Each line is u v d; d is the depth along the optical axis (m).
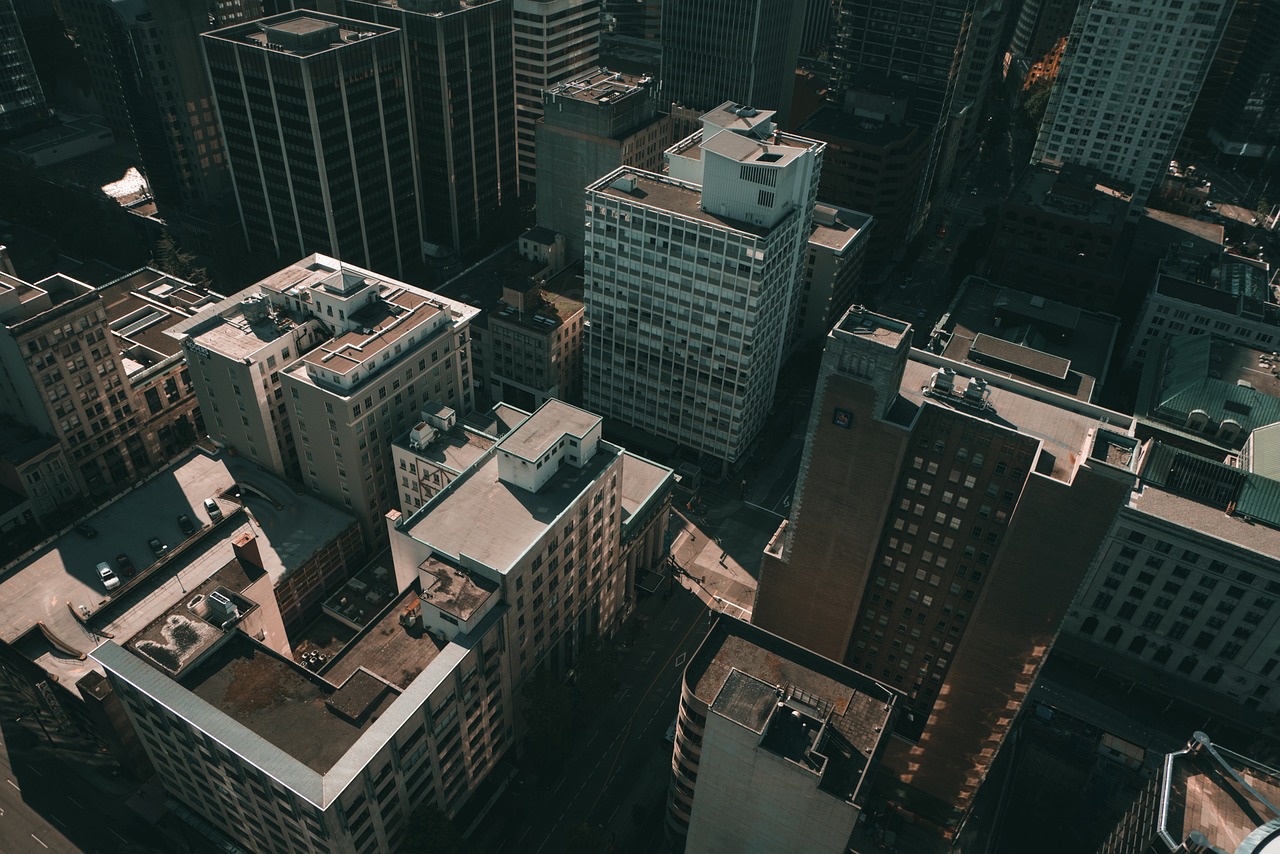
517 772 148.12
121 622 139.38
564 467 144.62
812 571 137.38
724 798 111.12
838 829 103.06
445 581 123.31
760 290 174.25
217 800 123.06
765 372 199.50
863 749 106.50
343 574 172.75
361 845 112.75
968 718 130.75
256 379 164.25
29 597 155.00
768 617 148.38
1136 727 160.38
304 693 115.19
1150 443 165.62
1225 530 152.25
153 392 195.50
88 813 140.50
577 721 155.62
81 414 180.75
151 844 137.25
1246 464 173.75
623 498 169.50
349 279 170.00
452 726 123.56
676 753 127.50
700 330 185.88
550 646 146.88
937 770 139.75
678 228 175.12
